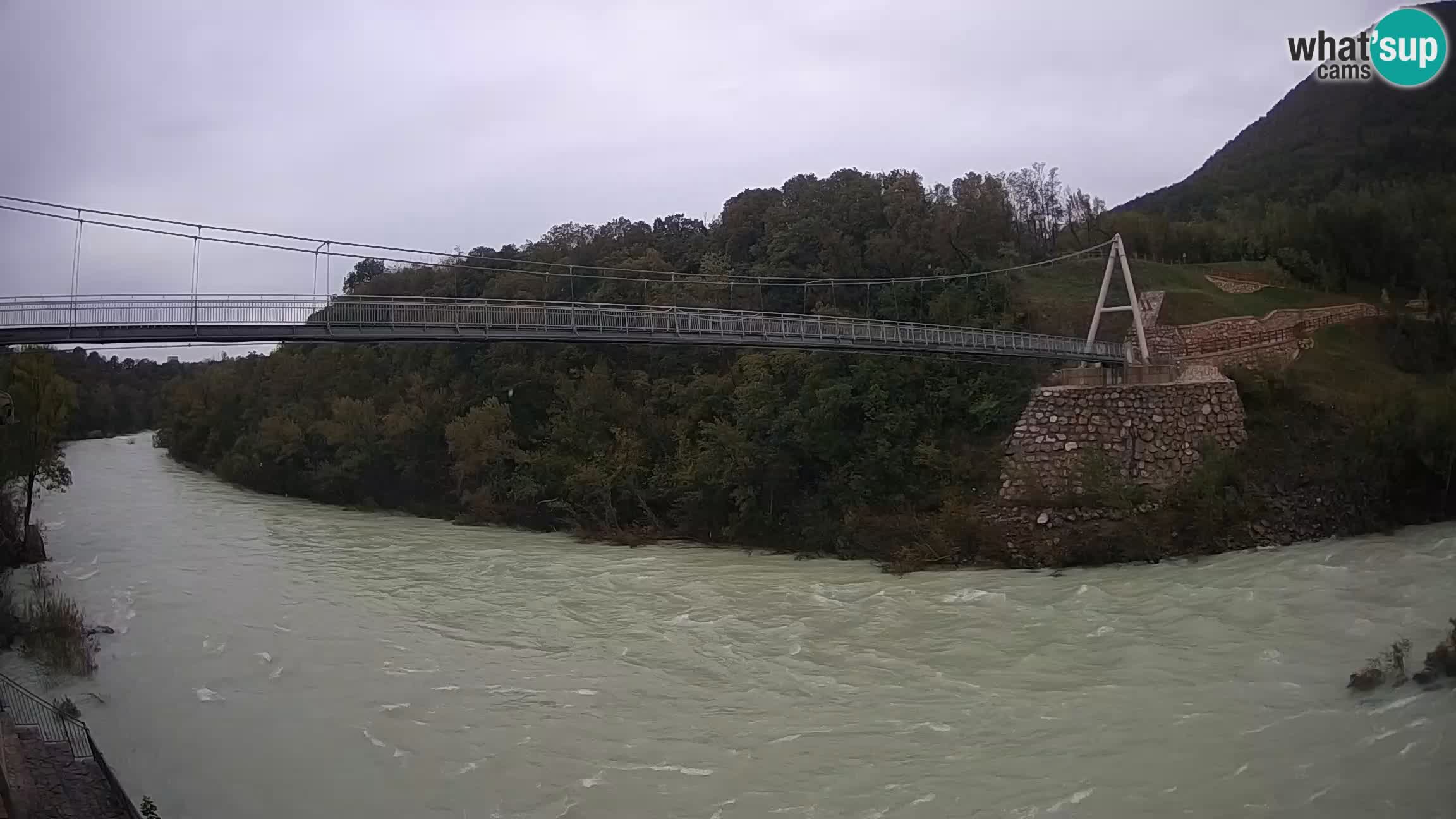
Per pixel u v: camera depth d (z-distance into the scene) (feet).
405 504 163.22
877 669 68.39
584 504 137.28
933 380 127.03
